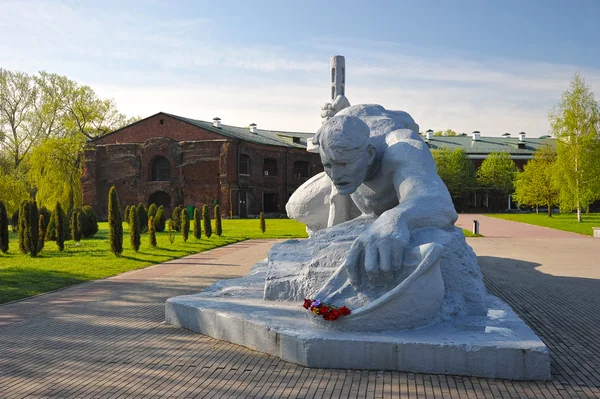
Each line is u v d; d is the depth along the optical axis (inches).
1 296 331.6
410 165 198.7
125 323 249.8
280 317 200.2
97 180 1781.5
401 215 178.7
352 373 165.6
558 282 379.9
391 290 172.6
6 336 228.8
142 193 1727.4
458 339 165.8
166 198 1731.1
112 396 155.2
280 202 1838.1
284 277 231.0
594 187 1286.9
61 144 1379.2
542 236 884.0
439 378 159.5
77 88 1827.0
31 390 161.3
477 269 214.1
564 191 1334.9
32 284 380.8
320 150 198.4
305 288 223.0
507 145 2289.6
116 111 1983.3
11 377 173.6
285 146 1844.2
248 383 161.8
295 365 175.5
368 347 167.0
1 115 1779.0
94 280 407.5
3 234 614.5
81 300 318.0
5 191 1124.5
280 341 181.6
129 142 1759.4
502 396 146.6
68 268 474.6
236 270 461.7
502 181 2032.5
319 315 181.6
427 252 171.8
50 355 198.5
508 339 165.6
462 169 2049.7
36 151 1339.8
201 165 1660.9
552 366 176.1
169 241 773.9
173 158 1691.7
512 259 536.1
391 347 165.2
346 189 196.1
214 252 631.2
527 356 157.5
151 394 155.9
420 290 171.9
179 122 1696.6
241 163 1684.3
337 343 169.9
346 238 223.1
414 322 176.1
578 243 741.9
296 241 253.8
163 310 282.2
